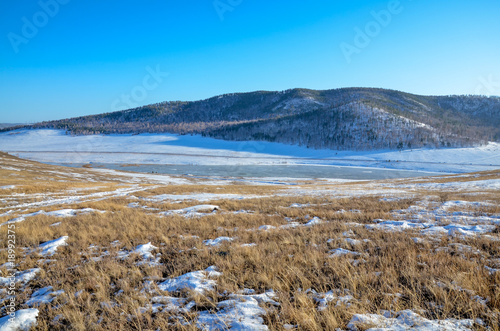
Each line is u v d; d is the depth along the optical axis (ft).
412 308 11.49
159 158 443.73
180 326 11.40
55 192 81.61
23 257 22.75
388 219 32.04
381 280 14.16
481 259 16.16
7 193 73.56
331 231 26.04
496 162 405.80
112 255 22.38
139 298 14.05
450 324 10.07
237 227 31.71
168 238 27.25
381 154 514.68
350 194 68.13
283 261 18.20
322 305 12.41
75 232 29.81
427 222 28.73
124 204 60.39
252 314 12.10
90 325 12.13
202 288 15.01
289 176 260.62
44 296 15.33
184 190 97.35
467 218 28.81
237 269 17.47
